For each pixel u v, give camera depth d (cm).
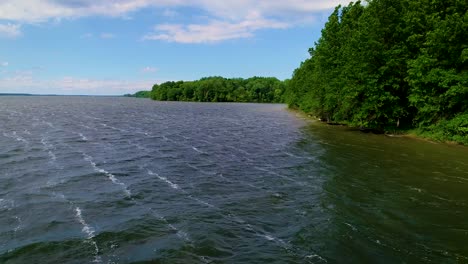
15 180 1856
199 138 3647
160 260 1014
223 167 2245
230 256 1039
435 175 2006
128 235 1191
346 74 4291
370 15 4094
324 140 3478
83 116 6469
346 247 1102
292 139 3575
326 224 1288
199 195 1645
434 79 3266
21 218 1342
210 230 1230
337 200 1566
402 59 3738
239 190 1728
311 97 5922
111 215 1380
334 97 4647
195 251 1071
